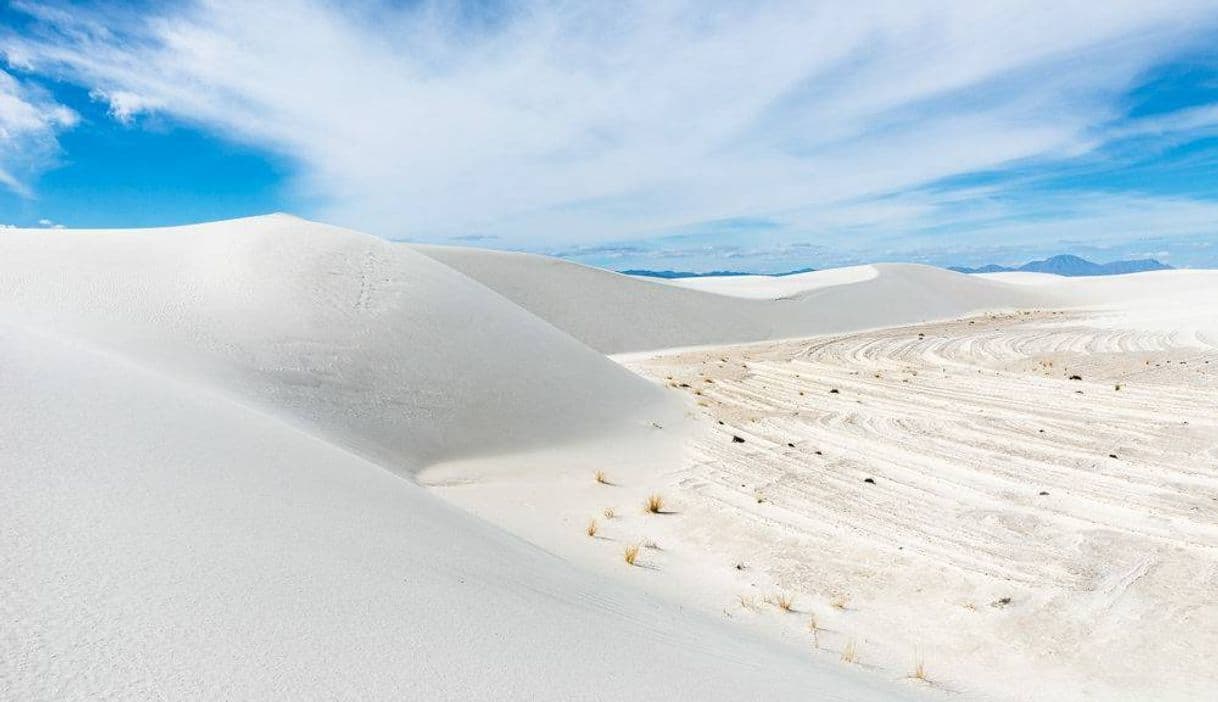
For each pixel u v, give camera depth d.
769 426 13.34
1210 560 6.65
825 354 26.70
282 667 1.98
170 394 5.70
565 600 4.05
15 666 1.64
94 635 1.87
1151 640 5.24
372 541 3.71
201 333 10.30
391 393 10.49
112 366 5.96
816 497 8.95
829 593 6.18
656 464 10.55
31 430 3.54
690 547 7.27
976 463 10.52
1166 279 67.31
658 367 23.97
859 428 13.09
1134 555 6.86
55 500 2.78
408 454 9.40
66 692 1.59
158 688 1.70
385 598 2.83
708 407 15.25
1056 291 64.00
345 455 6.63
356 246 15.27
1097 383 17.05
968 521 8.02
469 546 4.58
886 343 30.02
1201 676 4.72
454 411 10.75
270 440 5.56
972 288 59.94
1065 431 12.43
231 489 3.77
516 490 8.87
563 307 36.94
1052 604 5.88
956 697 4.40
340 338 11.30
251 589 2.48
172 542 2.72
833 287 52.59
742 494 9.07
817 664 4.51
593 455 10.71
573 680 2.54
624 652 3.19
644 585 5.98
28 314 9.53
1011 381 18.11
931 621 5.65
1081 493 8.94
